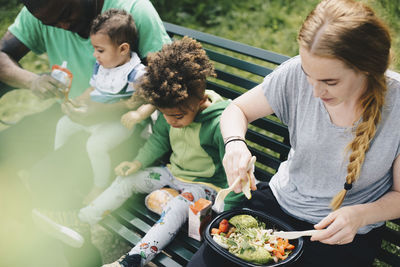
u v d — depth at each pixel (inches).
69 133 87.3
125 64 77.8
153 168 78.4
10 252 60.2
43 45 87.0
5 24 169.6
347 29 42.2
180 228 69.8
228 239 56.1
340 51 42.4
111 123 84.0
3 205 63.5
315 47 43.3
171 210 67.9
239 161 55.1
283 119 60.0
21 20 82.9
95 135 83.1
